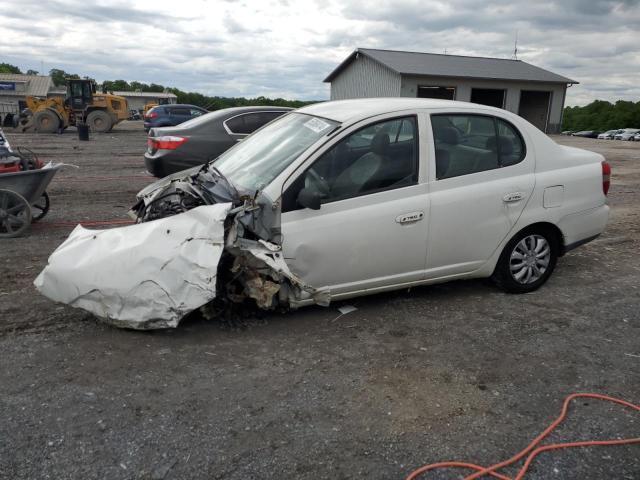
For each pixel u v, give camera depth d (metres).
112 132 31.08
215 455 2.74
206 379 3.44
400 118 4.36
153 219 4.33
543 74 36.62
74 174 12.60
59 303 4.34
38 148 19.30
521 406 3.24
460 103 4.70
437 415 3.14
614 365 3.75
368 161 4.22
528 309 4.66
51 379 3.37
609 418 3.14
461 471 2.68
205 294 3.69
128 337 3.93
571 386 3.47
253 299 4.22
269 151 4.55
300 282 3.88
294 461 2.71
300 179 4.01
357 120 4.24
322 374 3.55
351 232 4.10
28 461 2.65
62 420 2.98
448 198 4.41
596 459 2.79
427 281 4.58
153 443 2.82
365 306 4.64
